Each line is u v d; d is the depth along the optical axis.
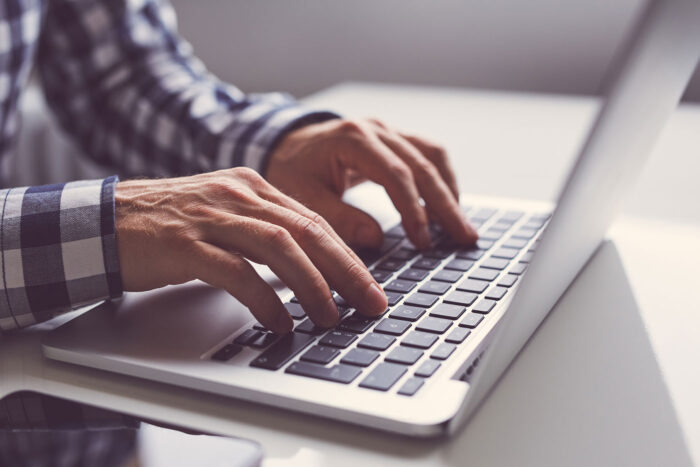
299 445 0.34
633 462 0.32
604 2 1.28
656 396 0.38
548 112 1.08
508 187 0.76
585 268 0.56
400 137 0.69
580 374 0.40
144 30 0.95
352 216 0.60
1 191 0.49
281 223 0.47
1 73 0.89
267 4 1.56
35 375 0.41
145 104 0.89
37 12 0.91
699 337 0.44
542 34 1.34
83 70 0.95
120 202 0.48
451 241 0.60
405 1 1.44
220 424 0.36
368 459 0.33
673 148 0.89
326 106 1.12
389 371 0.38
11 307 0.46
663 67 0.33
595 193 0.37
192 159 0.82
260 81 1.63
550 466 0.32
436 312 0.46
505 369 0.39
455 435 0.34
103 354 0.41
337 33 1.52
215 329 0.44
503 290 0.50
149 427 0.35
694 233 0.62
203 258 0.44
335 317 0.44
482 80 1.42
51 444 0.33
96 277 0.46
